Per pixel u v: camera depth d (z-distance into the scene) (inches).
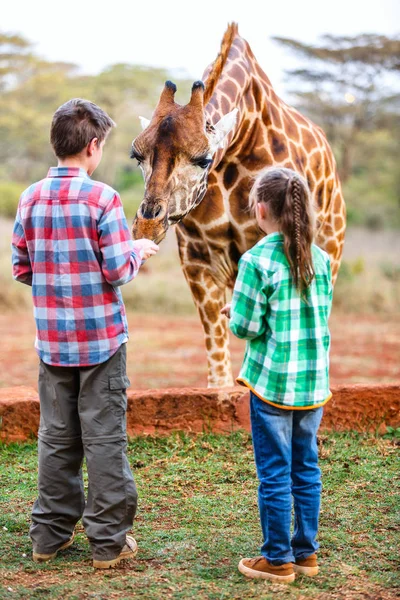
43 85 1929.1
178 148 203.0
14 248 163.0
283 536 149.5
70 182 156.1
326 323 154.5
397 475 213.8
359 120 1737.2
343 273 877.8
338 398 256.2
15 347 589.9
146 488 206.1
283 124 264.5
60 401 160.4
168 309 821.2
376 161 1808.6
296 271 147.1
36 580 151.3
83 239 153.9
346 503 194.2
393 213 1608.0
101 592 144.8
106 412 158.1
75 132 156.2
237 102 240.7
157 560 161.8
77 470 164.2
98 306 155.7
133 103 1919.3
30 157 1975.9
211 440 245.1
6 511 189.3
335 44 1689.2
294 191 147.8
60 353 156.9
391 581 151.1
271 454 150.2
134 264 157.1
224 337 280.2
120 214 155.2
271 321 148.9
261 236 254.7
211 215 255.3
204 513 188.1
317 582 150.8
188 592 145.3
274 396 148.5
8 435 245.4
